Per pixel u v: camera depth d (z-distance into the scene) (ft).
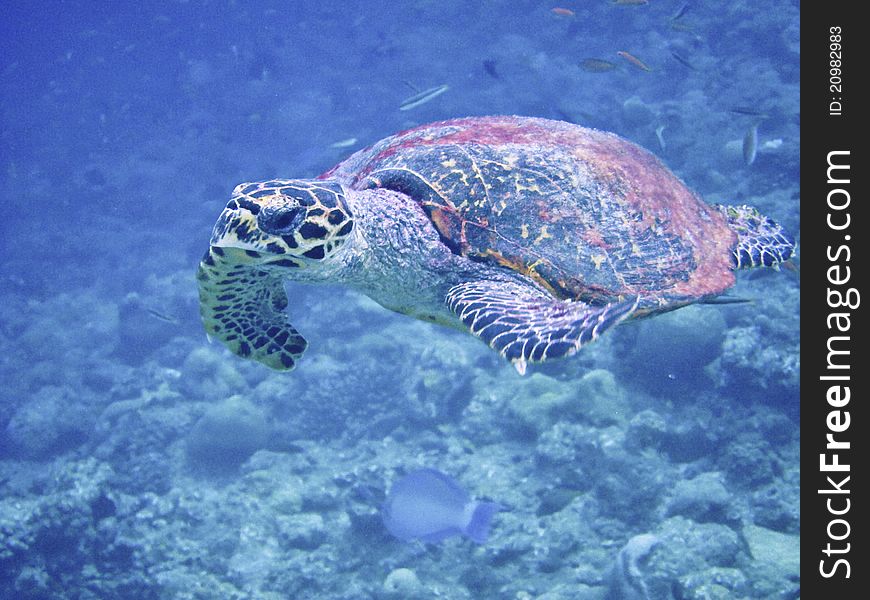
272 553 30.25
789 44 72.23
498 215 13.28
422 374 40.78
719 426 30.99
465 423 36.76
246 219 11.49
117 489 33.06
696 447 30.37
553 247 13.01
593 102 77.82
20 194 108.37
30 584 28.43
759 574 22.93
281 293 14.28
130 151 116.98
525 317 11.41
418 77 95.20
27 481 44.68
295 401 42.16
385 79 98.78
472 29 101.55
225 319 14.21
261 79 97.04
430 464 34.30
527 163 13.92
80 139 133.90
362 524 29.89
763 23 76.02
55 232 91.71
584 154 14.55
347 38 123.95
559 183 13.75
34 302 74.90
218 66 134.92
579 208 13.53
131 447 40.68
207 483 37.35
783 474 28.48
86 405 50.08
